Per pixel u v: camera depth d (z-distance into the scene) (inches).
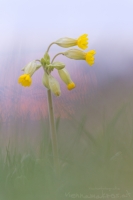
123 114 26.5
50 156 26.2
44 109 29.6
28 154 25.1
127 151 24.6
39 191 22.7
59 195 22.4
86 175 23.2
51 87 25.9
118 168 23.5
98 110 31.0
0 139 28.3
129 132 26.0
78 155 25.8
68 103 30.8
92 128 29.6
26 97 29.9
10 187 23.3
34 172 24.1
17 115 29.0
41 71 31.0
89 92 31.9
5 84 30.0
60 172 24.6
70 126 29.6
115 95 32.3
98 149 25.0
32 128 29.0
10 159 25.2
